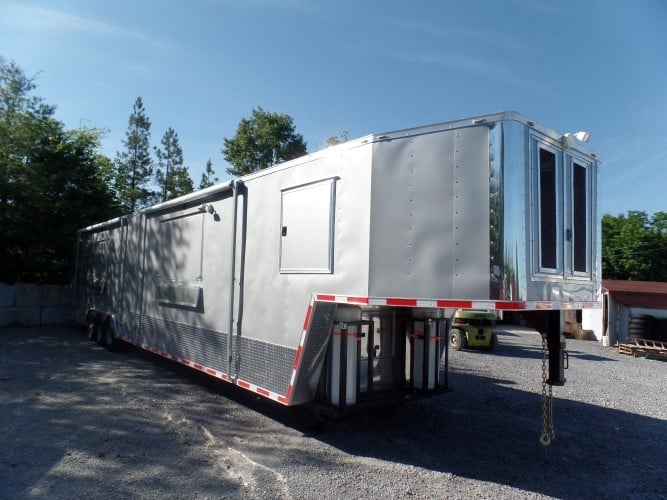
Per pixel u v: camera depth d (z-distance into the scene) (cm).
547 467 480
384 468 458
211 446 496
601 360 1327
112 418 577
